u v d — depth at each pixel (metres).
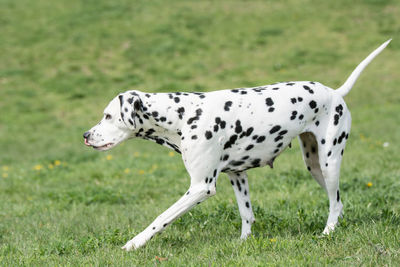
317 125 6.21
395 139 14.38
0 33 28.14
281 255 5.21
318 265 4.84
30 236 7.02
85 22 29.50
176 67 24.84
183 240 6.38
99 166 12.95
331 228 6.23
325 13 30.17
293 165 11.64
